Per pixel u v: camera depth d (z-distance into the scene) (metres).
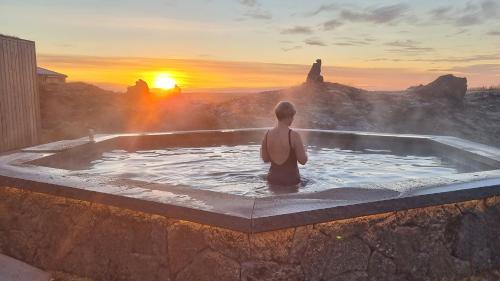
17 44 8.18
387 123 20.84
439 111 23.23
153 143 7.92
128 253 3.09
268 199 2.91
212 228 2.70
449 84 25.69
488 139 20.27
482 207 3.31
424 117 22.23
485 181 3.43
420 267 3.08
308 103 21.38
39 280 3.38
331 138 8.66
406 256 3.03
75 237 3.39
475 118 23.39
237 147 8.16
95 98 15.05
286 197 2.96
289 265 2.67
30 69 8.70
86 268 3.34
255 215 2.55
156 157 6.82
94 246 3.28
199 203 2.82
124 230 3.11
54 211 3.52
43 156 5.11
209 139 8.62
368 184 3.33
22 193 3.76
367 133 8.30
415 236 3.04
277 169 4.54
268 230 2.53
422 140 7.30
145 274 3.01
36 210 3.64
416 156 7.09
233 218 2.54
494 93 28.94
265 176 5.17
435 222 3.11
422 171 5.69
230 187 4.50
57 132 11.54
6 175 3.84
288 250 2.66
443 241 3.15
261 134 9.15
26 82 8.52
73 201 3.39
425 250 3.09
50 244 3.56
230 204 2.80
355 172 5.58
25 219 3.72
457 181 3.45
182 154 7.18
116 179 3.66
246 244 2.58
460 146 6.22
